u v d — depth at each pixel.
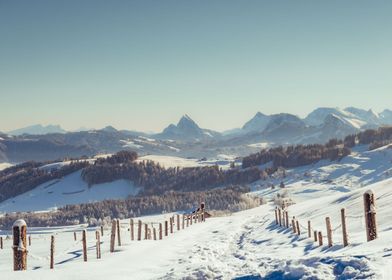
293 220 32.62
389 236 18.08
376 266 11.99
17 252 18.12
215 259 24.09
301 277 12.35
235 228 46.19
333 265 12.80
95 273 17.31
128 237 42.25
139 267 19.42
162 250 27.42
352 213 32.97
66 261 25.95
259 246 30.12
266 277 13.05
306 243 25.78
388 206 29.59
